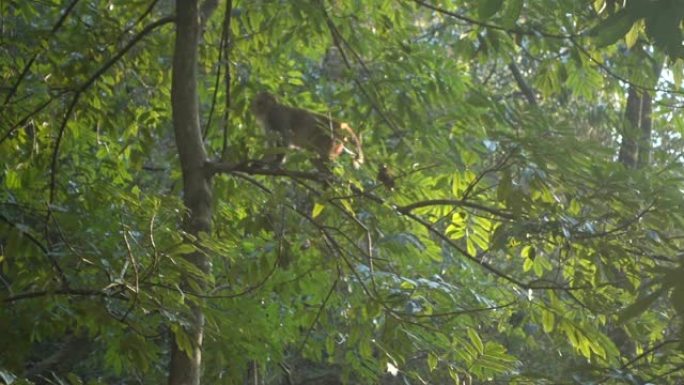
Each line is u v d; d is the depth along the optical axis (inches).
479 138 408.5
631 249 338.3
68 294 329.7
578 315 408.2
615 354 372.8
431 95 431.2
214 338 403.9
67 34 461.7
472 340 407.8
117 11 497.0
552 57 471.2
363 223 403.9
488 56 468.4
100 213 386.9
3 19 461.7
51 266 356.8
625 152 494.9
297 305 444.5
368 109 431.2
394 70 439.8
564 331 390.3
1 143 421.1
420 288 416.8
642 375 335.6
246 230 373.1
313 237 389.7
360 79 451.8
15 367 364.8
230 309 421.4
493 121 391.9
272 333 444.5
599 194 342.3
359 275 407.5
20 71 463.8
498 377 454.6
